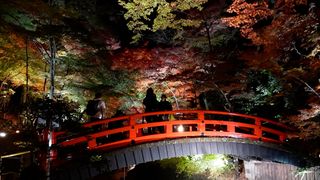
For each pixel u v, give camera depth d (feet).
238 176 52.70
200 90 52.85
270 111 58.44
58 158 35.09
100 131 37.65
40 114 31.68
